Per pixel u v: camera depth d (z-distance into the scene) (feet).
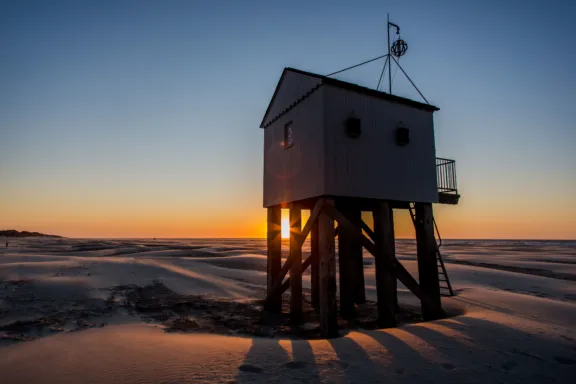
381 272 27.99
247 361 19.16
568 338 23.54
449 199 36.40
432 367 18.43
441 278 59.47
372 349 20.95
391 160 30.19
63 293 38.40
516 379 17.39
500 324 26.48
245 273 63.72
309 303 40.09
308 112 29.27
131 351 20.94
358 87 28.81
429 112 33.96
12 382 16.70
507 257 126.82
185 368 18.13
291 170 31.71
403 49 36.96
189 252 118.42
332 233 26.12
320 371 17.78
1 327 27.22
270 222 37.42
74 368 18.25
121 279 48.26
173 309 36.09
